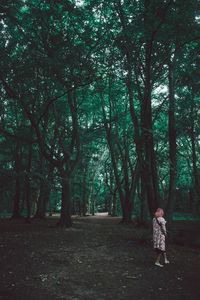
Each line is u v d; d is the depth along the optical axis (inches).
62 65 660.7
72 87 768.3
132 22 606.5
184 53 677.9
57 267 421.7
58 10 708.7
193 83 674.8
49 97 879.1
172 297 316.2
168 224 652.1
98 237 731.4
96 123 1331.2
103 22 717.9
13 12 653.9
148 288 342.6
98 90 952.3
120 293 323.9
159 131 991.0
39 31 732.7
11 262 435.2
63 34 727.1
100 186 2546.8
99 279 371.9
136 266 440.5
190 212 1795.0
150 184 666.2
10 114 1312.7
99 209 3041.3
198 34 573.9
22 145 1312.7
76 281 361.1
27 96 860.6
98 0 672.4
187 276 395.2
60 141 976.3
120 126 1314.0
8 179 1359.5
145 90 669.9
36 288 330.0
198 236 660.1
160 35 590.9
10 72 755.4
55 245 595.8
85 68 680.4
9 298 297.6
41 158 1252.5
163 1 535.8
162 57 666.2
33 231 816.9
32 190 1587.1
